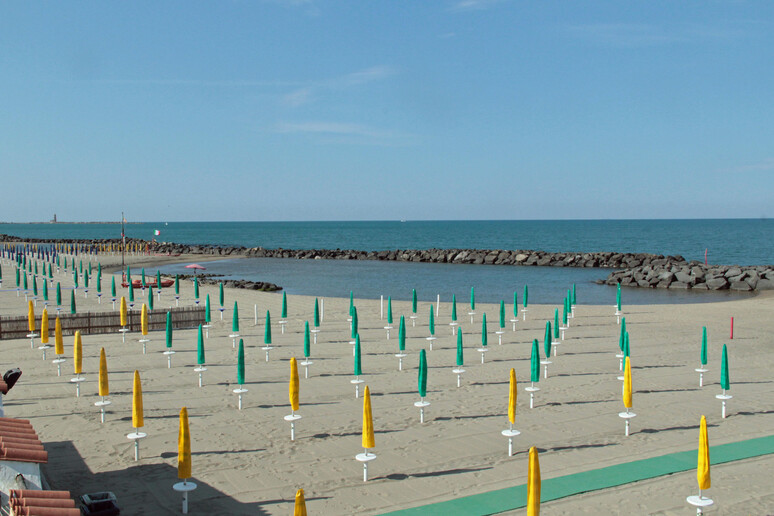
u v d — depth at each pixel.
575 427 14.12
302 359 21.45
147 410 15.46
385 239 165.00
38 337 24.84
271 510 9.88
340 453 12.50
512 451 12.53
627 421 13.43
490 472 11.41
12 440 8.84
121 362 20.78
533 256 80.75
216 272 67.56
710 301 43.38
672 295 47.41
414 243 145.00
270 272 67.88
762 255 92.94
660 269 55.16
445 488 10.69
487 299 44.06
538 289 51.12
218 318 31.16
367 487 10.79
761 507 9.84
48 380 18.27
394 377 18.94
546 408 15.65
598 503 9.99
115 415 15.02
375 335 26.38
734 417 14.88
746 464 11.70
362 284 55.16
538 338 25.72
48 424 14.30
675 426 14.18
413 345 24.06
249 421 14.62
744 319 31.30
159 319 27.47
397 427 14.17
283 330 26.73
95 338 25.06
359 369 16.42
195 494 10.52
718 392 17.23
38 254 70.25
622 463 11.77
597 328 28.36
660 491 10.47
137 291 41.94
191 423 14.46
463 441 13.18
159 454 12.41
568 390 17.42
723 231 195.50
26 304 35.25
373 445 11.07
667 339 25.52
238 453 12.51
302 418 14.85
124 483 10.96
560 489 10.51
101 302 36.81
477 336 26.14
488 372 19.58
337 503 10.11
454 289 50.94
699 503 9.20
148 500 10.25
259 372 19.56
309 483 10.99
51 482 10.97
